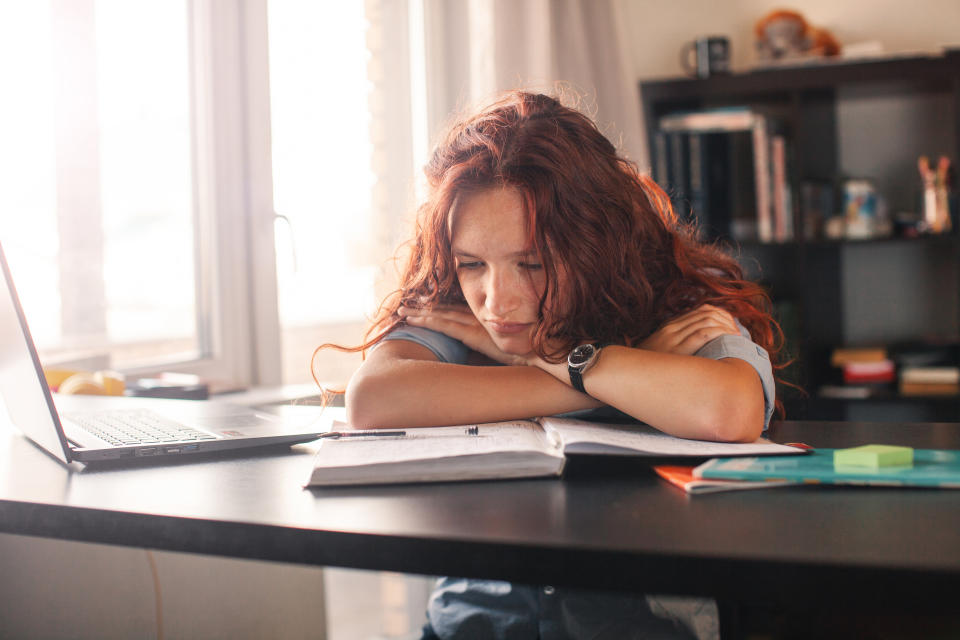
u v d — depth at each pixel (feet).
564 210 3.14
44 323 5.41
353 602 8.04
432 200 3.44
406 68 8.75
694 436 2.71
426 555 1.85
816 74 8.93
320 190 7.75
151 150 6.21
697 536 1.79
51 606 3.75
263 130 7.00
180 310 6.50
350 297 8.13
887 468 2.26
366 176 8.26
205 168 6.63
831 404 9.37
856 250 10.18
